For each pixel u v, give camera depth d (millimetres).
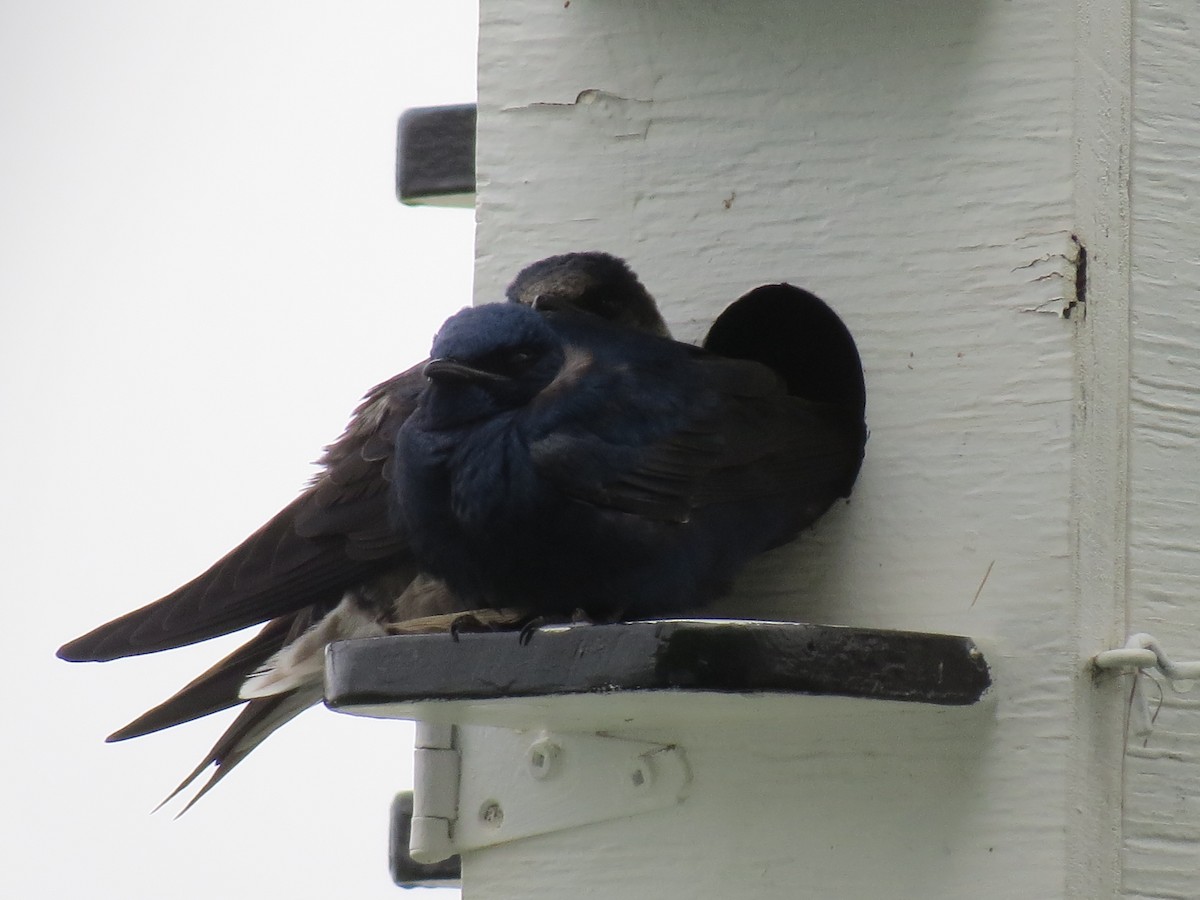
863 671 4258
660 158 5242
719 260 5137
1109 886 4488
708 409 4648
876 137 4973
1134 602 4602
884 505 4793
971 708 4555
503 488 4473
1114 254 4711
